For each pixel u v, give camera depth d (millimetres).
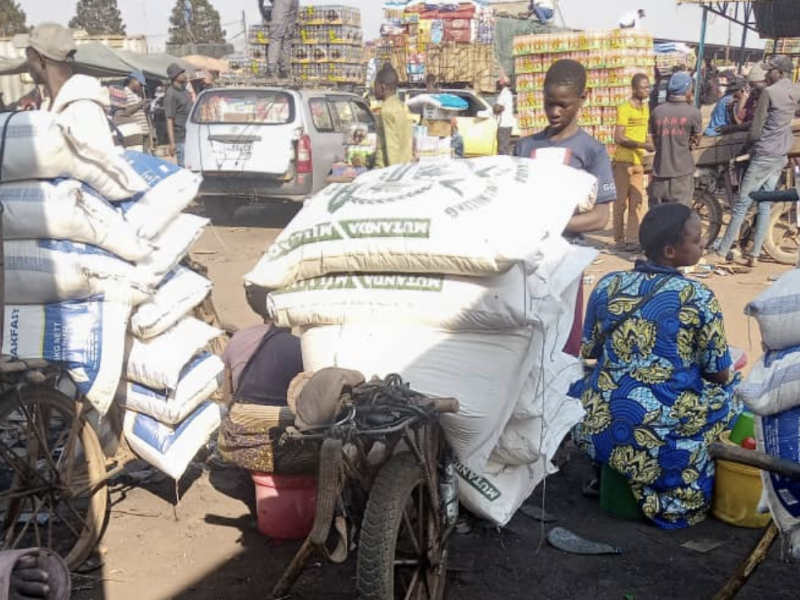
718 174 9180
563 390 3619
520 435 3398
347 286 3166
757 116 8258
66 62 4270
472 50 16609
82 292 3463
